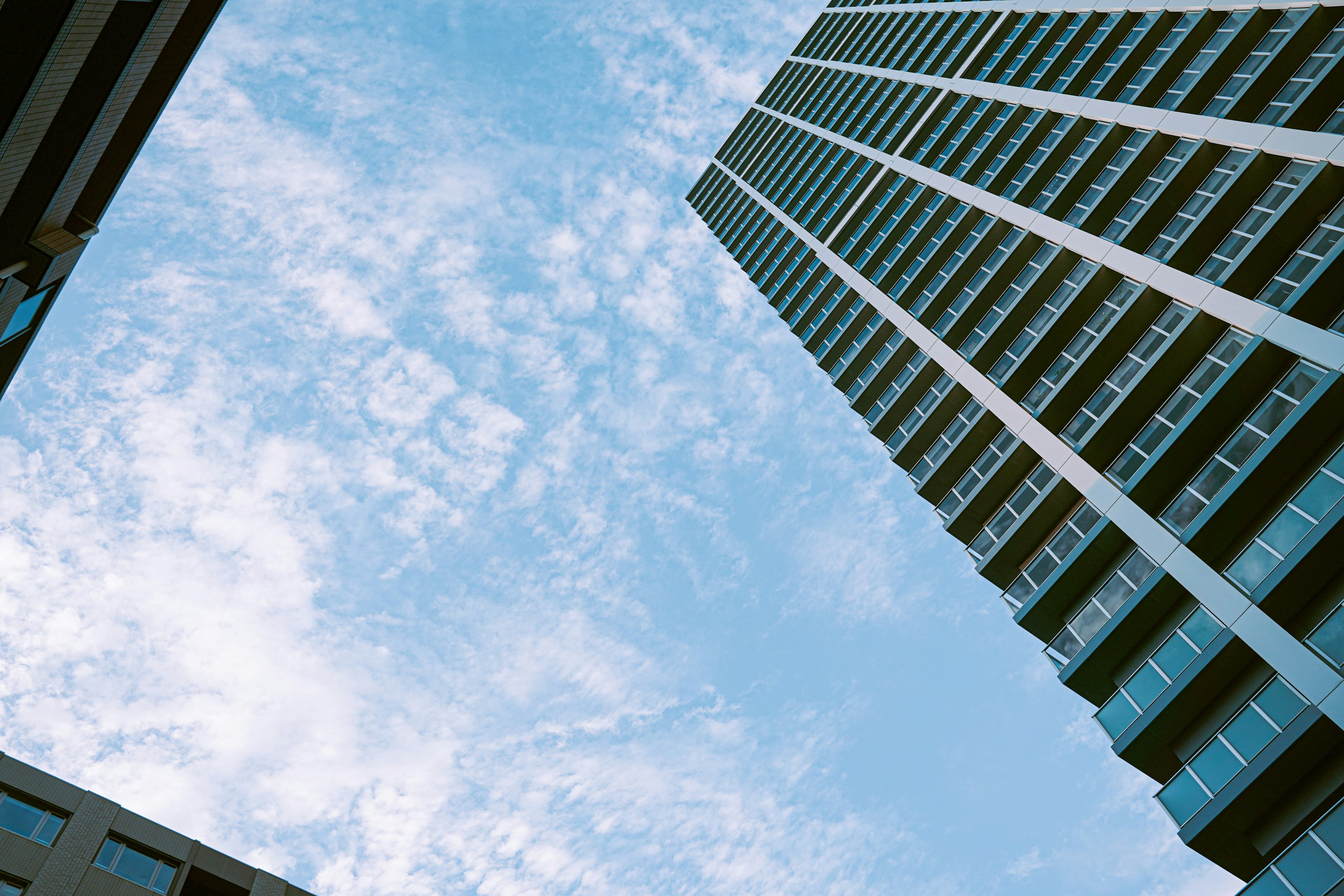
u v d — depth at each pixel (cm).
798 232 6669
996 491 3194
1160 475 2427
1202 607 2167
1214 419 2345
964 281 4016
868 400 4441
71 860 2344
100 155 1998
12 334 2045
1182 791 2042
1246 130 2762
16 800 2378
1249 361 2283
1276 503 2145
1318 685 1798
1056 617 2716
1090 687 2508
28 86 1570
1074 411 2934
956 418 3688
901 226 4956
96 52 1828
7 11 1490
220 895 2664
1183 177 2933
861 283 5109
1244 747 1930
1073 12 4403
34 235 1944
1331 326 2206
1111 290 3055
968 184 4412
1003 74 4809
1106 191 3247
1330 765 1827
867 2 7944
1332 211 2372
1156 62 3553
